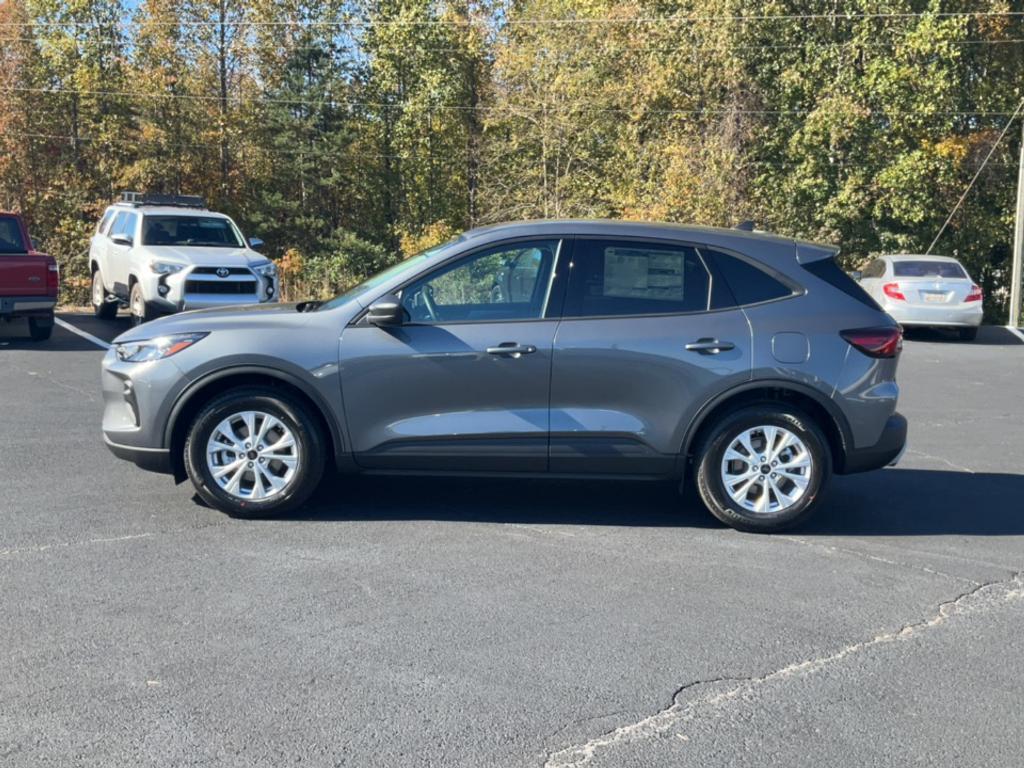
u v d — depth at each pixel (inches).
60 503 251.6
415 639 172.6
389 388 236.2
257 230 1574.8
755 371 235.6
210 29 1558.8
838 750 139.1
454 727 142.6
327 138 1571.1
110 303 700.7
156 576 200.5
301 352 235.3
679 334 236.5
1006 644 177.3
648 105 1294.3
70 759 132.0
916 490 291.9
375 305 238.2
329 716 144.9
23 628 173.5
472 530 237.8
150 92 1517.0
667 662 166.1
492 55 1518.2
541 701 151.3
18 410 372.8
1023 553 231.1
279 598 190.1
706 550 227.5
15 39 1509.6
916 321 761.6
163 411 237.9
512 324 237.1
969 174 1264.8
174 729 140.3
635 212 1202.6
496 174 1492.4
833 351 237.8
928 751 139.4
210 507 251.3
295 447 238.5
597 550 225.0
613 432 237.3
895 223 1268.5
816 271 245.0
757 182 1233.4
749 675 162.2
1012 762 137.0
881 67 1167.6
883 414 240.7
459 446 237.9
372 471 240.1
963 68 1210.6
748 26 1188.5
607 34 1310.3
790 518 239.3
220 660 162.6
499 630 177.3
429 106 1536.7
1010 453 349.7
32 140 1536.7
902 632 181.8
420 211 1620.3
